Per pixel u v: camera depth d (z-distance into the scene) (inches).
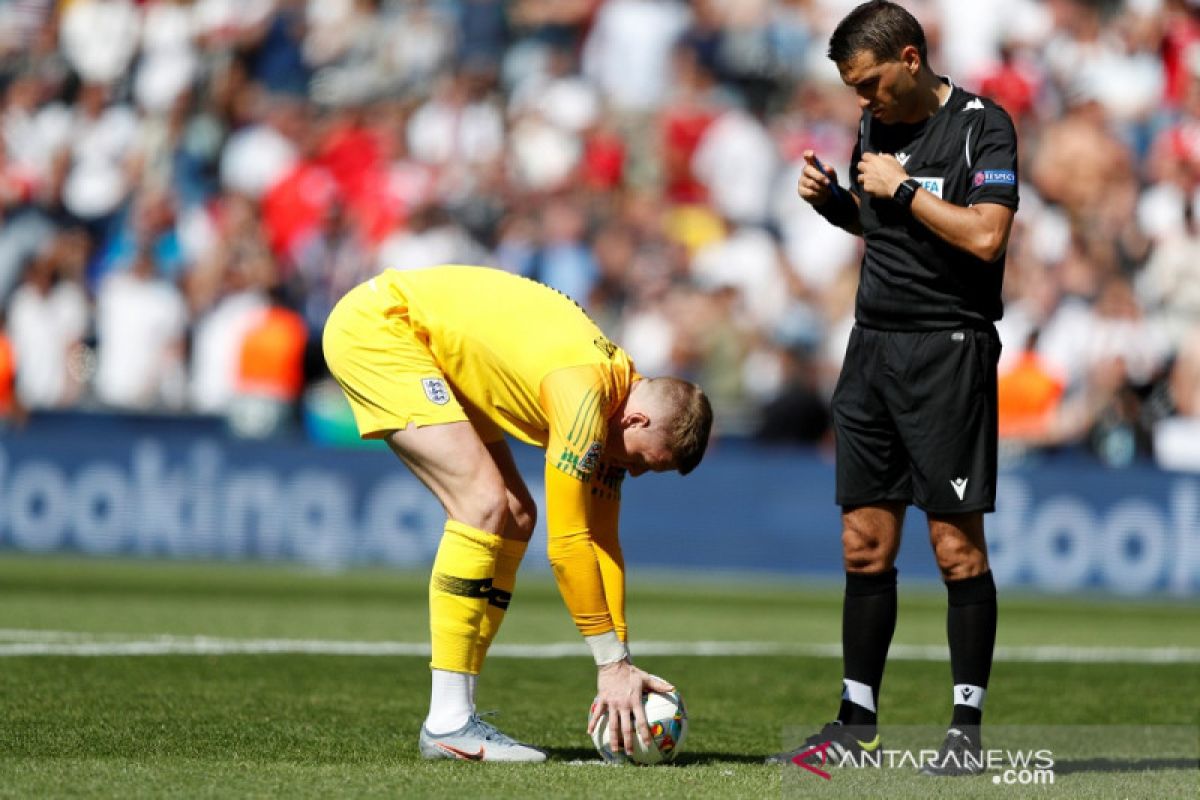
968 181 666.2
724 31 2498.8
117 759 618.2
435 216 2301.9
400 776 587.8
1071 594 1738.4
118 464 1950.1
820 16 2495.1
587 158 2389.3
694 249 2276.1
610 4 2519.7
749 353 2103.8
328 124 2514.8
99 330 2289.6
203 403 2231.8
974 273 665.6
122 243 2474.2
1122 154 2197.3
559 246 2253.9
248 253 2295.8
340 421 2030.0
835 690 958.4
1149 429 1915.6
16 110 2637.8
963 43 2322.8
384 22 2620.6
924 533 1800.0
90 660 963.3
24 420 2146.9
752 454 1911.9
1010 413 1915.6
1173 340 2042.3
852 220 723.4
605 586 672.4
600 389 644.1
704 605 1502.2
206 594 1461.6
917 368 669.9
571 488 636.1
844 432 698.2
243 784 557.0
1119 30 2315.5
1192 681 1028.5
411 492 1868.8
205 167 2519.7
